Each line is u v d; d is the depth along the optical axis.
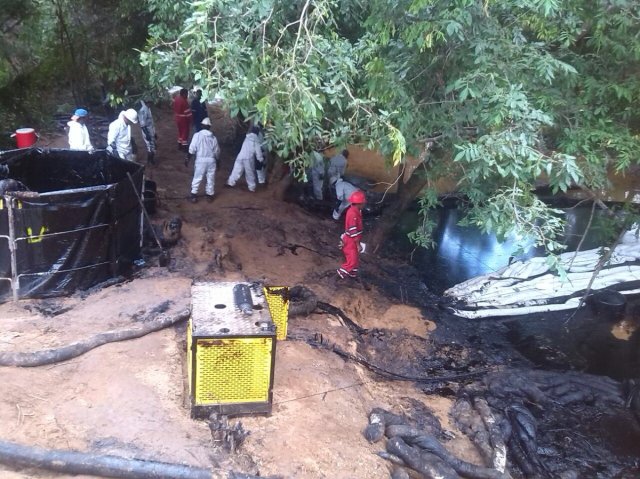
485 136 6.38
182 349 6.61
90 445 4.90
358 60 7.27
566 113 7.66
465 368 8.73
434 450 6.14
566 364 9.20
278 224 11.79
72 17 14.38
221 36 6.28
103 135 14.70
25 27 14.14
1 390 5.42
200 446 5.08
